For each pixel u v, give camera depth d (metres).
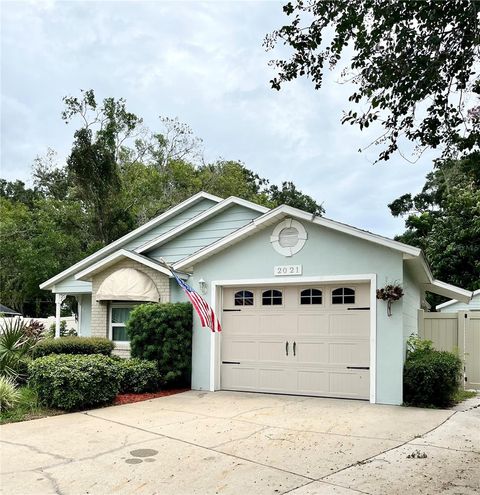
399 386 10.56
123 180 33.12
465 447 7.39
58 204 33.91
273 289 12.42
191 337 13.03
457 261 24.05
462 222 23.58
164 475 6.14
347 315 11.47
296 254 11.91
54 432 8.25
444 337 13.89
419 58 6.59
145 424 8.88
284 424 8.86
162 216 17.41
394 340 10.69
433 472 6.26
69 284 18.47
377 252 11.03
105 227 27.17
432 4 6.26
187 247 16.70
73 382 10.02
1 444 7.47
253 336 12.52
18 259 32.78
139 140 38.06
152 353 12.66
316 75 7.38
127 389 11.95
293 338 12.03
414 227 31.12
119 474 6.15
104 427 8.63
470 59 6.53
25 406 10.02
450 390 10.52
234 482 5.91
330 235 11.58
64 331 23.91
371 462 6.68
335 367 11.48
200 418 9.38
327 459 6.81
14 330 12.65
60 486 5.70
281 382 12.06
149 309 12.77
